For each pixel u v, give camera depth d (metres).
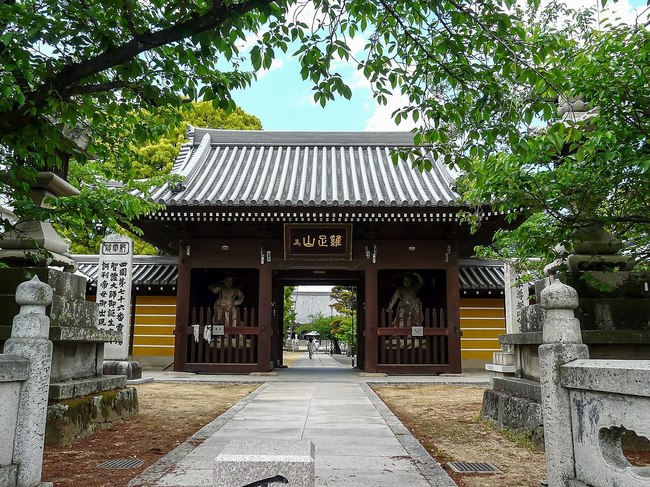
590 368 3.39
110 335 8.61
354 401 11.19
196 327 18.73
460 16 5.25
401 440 7.06
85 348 8.16
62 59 5.26
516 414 7.31
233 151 23.53
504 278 19.69
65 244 8.00
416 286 19.92
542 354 3.90
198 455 6.16
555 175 5.96
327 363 30.69
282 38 5.43
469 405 10.99
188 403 11.08
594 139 5.29
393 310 21.73
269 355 18.55
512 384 7.79
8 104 4.95
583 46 5.89
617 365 3.19
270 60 5.41
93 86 5.29
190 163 21.08
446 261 18.88
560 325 3.83
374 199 18.02
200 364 18.39
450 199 17.81
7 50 4.50
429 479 5.18
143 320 21.25
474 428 8.23
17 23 4.58
